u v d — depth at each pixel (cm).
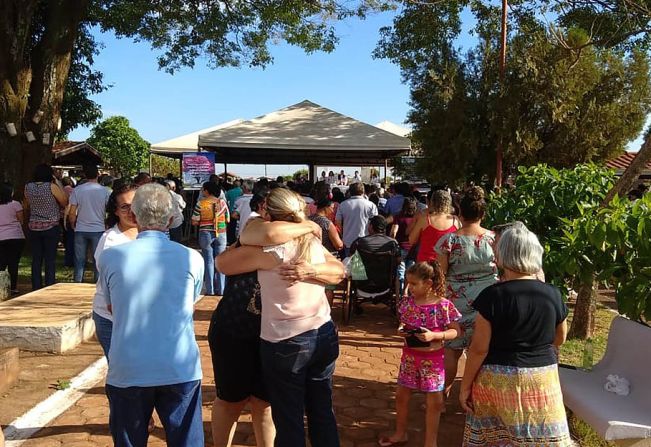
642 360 403
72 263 1183
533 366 299
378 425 452
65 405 468
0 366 488
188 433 293
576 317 694
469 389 317
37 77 1402
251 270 316
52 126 1402
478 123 1363
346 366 595
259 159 2041
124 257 290
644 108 1388
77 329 632
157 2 1667
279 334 307
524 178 710
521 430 298
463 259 447
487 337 305
